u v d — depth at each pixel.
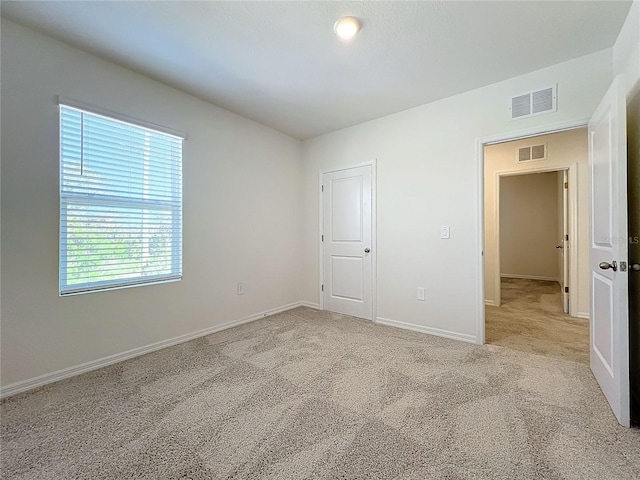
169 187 2.74
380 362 2.35
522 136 2.53
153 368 2.26
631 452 1.36
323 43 2.07
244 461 1.33
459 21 1.85
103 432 1.53
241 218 3.40
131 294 2.47
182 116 2.81
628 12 1.78
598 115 1.92
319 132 3.90
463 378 2.07
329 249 3.94
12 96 1.89
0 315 1.86
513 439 1.45
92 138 2.25
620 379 1.55
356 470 1.27
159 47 2.13
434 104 2.99
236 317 3.33
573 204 3.60
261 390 1.93
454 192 2.88
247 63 2.33
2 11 1.78
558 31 1.95
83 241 2.21
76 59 2.15
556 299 4.61
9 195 1.89
